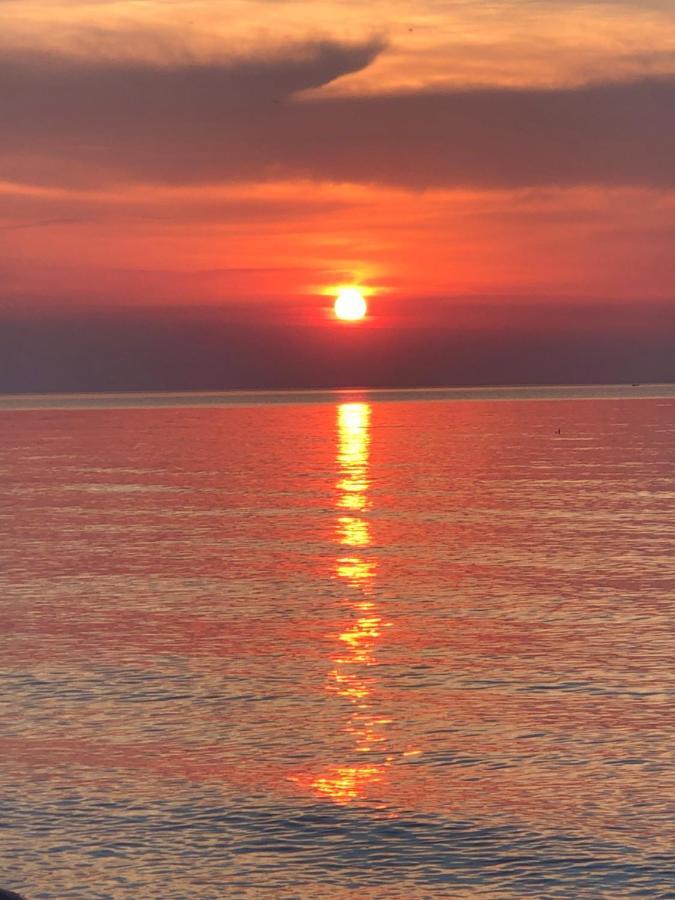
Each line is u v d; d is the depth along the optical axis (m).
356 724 23.20
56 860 17.25
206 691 25.61
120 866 17.05
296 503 66.88
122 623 33.09
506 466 91.25
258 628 32.31
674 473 81.44
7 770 20.73
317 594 37.72
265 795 19.55
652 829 18.05
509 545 48.53
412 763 20.97
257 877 16.72
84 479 83.56
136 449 119.00
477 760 21.08
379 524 56.59
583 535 51.22
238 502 67.62
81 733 22.73
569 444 116.94
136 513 62.22
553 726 22.89
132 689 25.83
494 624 32.47
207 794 19.62
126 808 19.06
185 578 41.06
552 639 30.44
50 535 53.12
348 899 16.06
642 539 49.53
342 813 18.84
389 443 126.19
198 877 16.73
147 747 21.92
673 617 33.03
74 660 28.55
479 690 25.55
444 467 91.69
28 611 34.94
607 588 37.94
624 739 22.05
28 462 100.50
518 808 18.94
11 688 25.92
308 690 25.69
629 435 131.00
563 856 17.20
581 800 19.19
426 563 44.06
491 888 16.31
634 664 27.62
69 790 19.81
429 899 16.05
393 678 26.67
